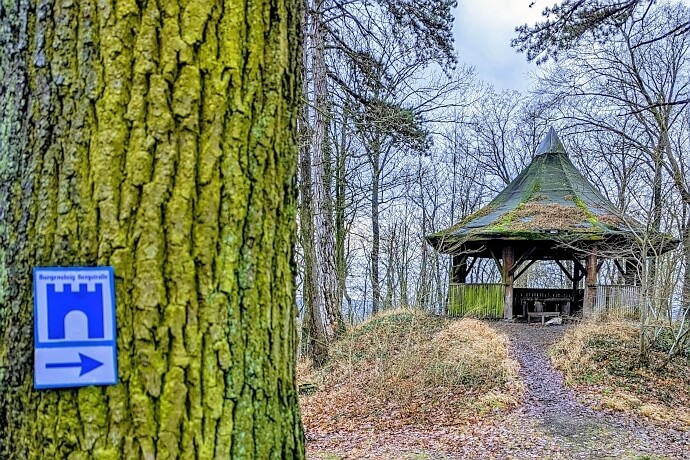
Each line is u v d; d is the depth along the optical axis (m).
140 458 1.09
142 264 1.11
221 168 1.17
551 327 14.82
